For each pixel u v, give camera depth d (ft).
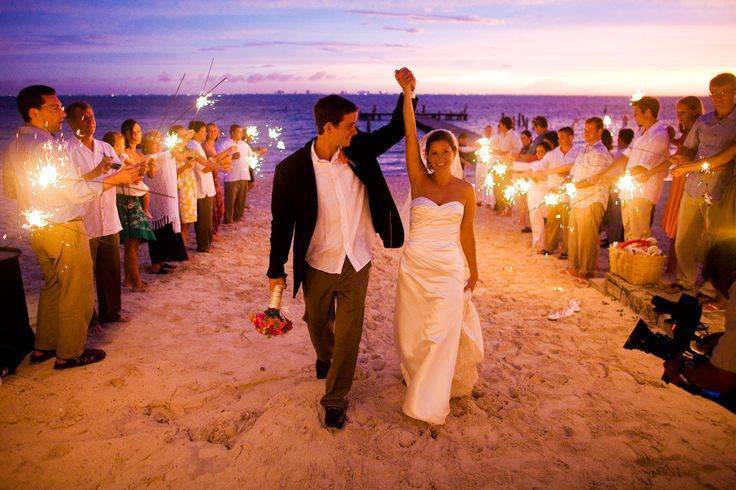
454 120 246.27
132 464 8.74
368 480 8.50
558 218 22.58
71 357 11.73
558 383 11.71
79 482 8.31
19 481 8.30
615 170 18.29
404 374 10.88
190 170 21.16
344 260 9.44
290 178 9.16
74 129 12.63
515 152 31.83
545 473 8.70
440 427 9.95
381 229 9.72
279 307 9.64
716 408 10.69
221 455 9.01
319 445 9.32
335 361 9.76
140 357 12.48
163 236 19.70
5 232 25.99
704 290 15.43
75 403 10.48
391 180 49.73
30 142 10.65
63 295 11.36
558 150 21.76
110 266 14.10
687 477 8.63
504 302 17.07
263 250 23.41
